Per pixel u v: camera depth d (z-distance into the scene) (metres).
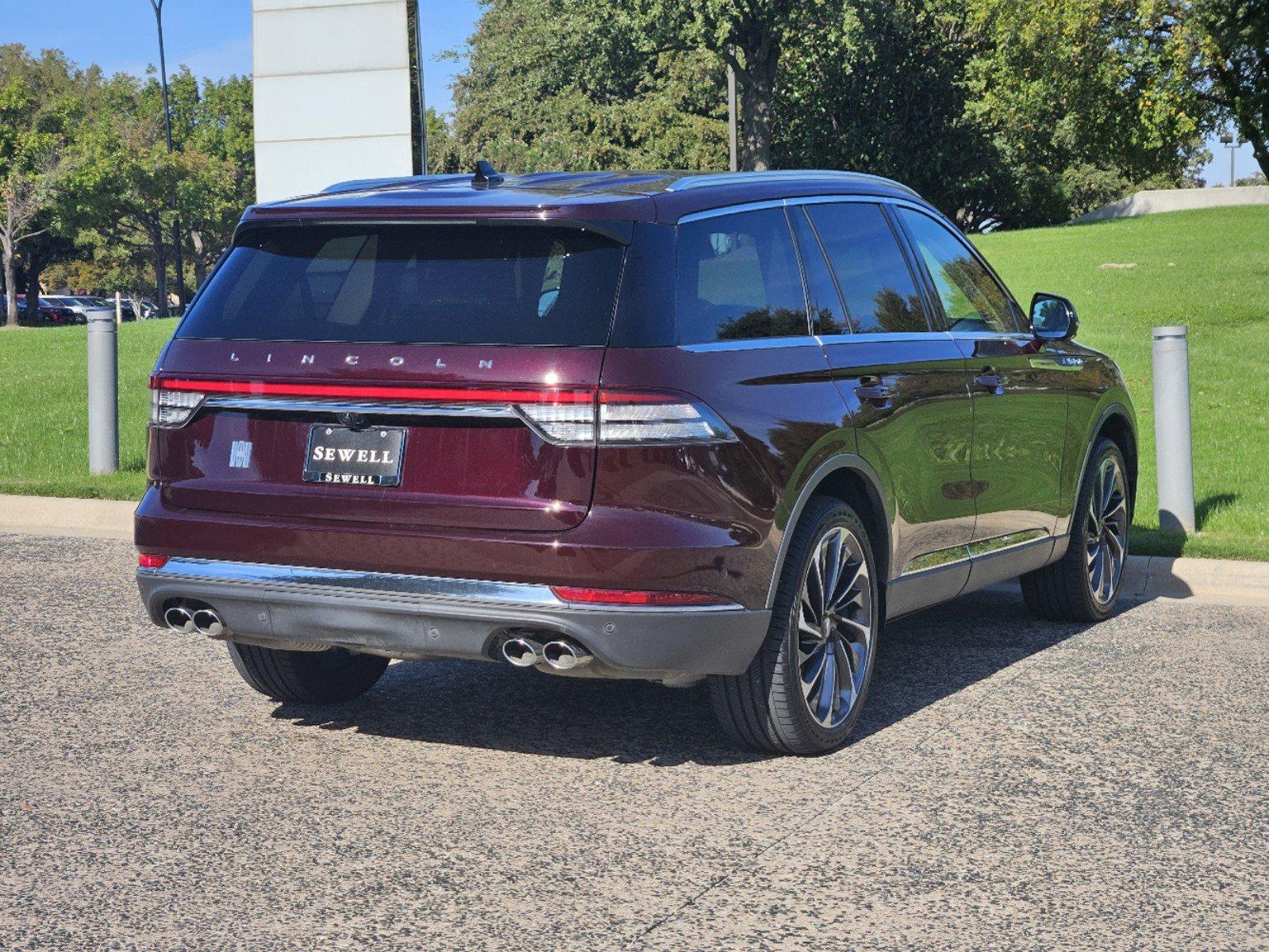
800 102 55.19
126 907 3.50
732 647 4.28
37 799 4.31
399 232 4.43
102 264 100.75
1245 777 4.54
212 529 4.44
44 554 8.42
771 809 4.22
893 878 3.69
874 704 5.43
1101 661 6.09
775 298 4.68
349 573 4.28
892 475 5.01
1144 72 40.12
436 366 4.16
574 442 4.05
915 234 5.70
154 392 4.59
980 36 53.56
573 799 4.32
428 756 4.75
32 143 76.12
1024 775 4.55
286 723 5.14
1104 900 3.55
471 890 3.61
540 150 56.81
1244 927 3.40
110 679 5.75
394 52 15.06
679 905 3.51
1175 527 8.51
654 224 4.30
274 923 3.40
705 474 4.14
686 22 39.25
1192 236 33.81
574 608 4.07
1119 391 6.99
